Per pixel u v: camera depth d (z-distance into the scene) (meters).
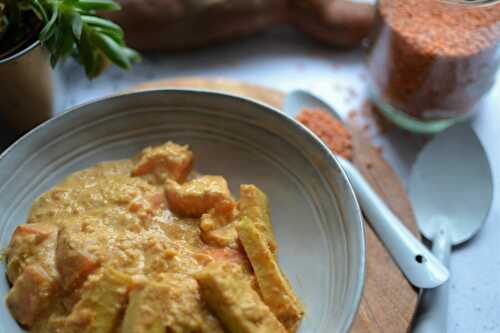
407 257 0.49
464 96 0.56
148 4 0.59
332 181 0.47
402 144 0.58
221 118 0.50
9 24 0.49
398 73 0.56
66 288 0.45
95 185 0.49
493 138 0.58
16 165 0.48
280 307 0.45
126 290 0.44
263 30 0.65
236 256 0.46
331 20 0.61
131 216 0.47
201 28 0.61
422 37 0.54
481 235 0.53
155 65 0.63
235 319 0.43
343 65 0.63
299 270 0.47
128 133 0.51
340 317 0.43
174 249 0.46
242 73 0.63
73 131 0.49
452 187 0.54
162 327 0.42
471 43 0.54
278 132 0.49
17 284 0.45
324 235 0.47
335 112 0.57
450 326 0.50
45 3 0.49
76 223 0.46
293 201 0.49
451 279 0.51
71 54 0.53
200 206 0.48
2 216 0.47
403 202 0.53
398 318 0.48
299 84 0.62
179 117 0.51
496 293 0.51
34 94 0.51
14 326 0.45
